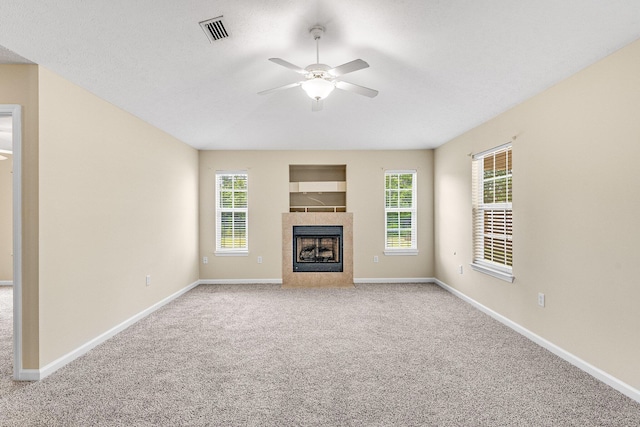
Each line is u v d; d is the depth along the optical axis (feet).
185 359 10.01
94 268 11.03
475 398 7.85
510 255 13.15
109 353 10.44
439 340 11.48
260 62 10.73
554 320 10.41
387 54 10.23
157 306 15.20
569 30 8.00
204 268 20.52
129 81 10.79
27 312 8.83
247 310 15.05
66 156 9.86
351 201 20.71
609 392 8.09
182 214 18.06
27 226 8.86
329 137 18.51
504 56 9.55
